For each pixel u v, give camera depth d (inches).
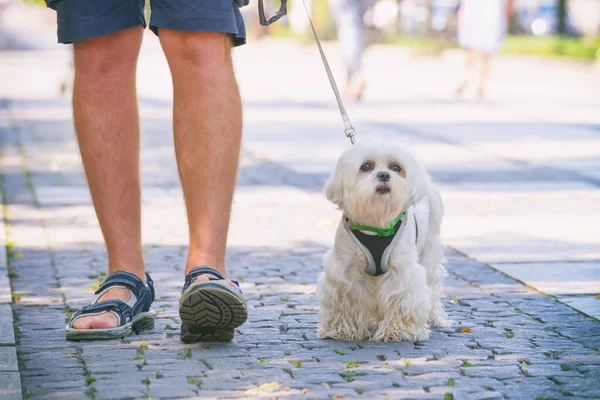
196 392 183.5
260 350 214.8
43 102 852.6
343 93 949.8
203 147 220.5
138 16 225.8
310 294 271.0
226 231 225.3
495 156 553.6
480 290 279.6
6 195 429.7
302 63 1422.2
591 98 901.2
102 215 233.0
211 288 205.9
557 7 1636.3
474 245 341.1
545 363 205.3
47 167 507.2
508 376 195.6
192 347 216.4
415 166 222.4
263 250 331.0
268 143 605.3
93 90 227.8
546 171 504.1
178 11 215.3
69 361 204.2
